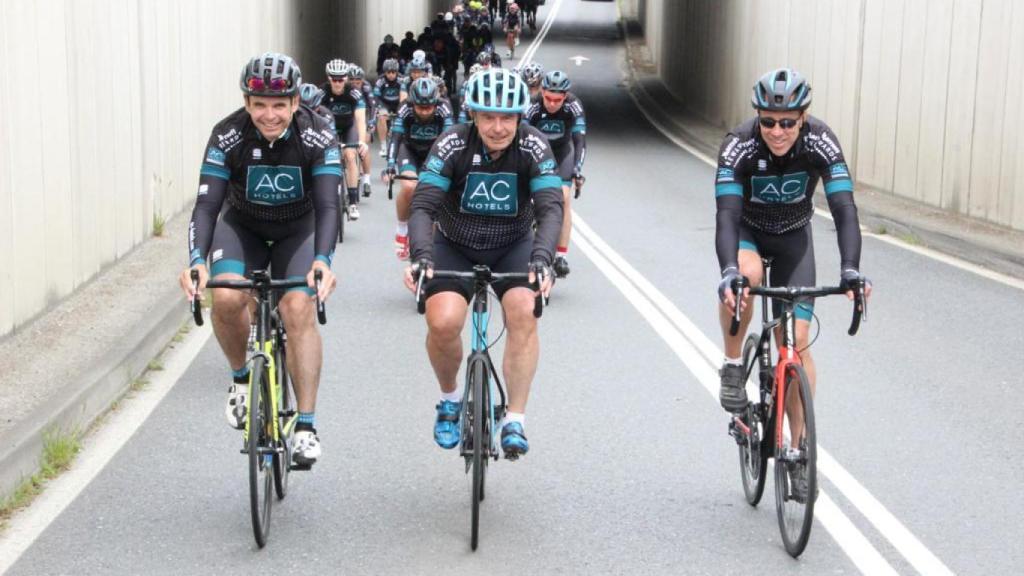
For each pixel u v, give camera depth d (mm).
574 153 11133
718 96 33031
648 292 10961
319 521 5359
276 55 5270
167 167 13641
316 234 5289
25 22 8266
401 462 6203
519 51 55906
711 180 21438
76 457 6227
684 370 8125
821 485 5828
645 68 51406
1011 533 5211
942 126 16047
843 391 7633
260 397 5039
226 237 5602
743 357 5863
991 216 14523
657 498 5680
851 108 20141
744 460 5691
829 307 10445
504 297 5301
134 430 6711
